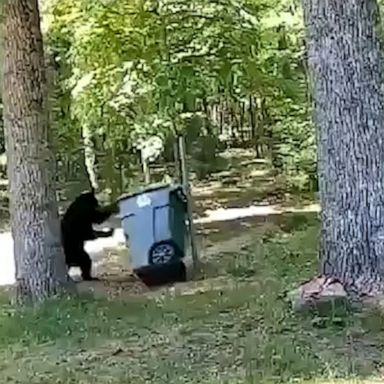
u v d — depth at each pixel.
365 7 6.57
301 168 16.25
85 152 15.20
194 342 5.96
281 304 6.70
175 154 11.45
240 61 10.23
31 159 8.15
